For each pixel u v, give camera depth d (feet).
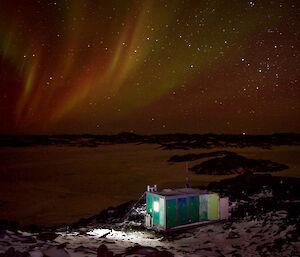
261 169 128.36
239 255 23.06
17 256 12.39
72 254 14.87
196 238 29.96
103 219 44.27
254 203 42.80
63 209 62.39
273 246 24.44
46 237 21.30
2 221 42.63
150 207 37.29
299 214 32.45
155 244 26.91
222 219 36.91
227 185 60.39
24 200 72.33
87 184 99.91
